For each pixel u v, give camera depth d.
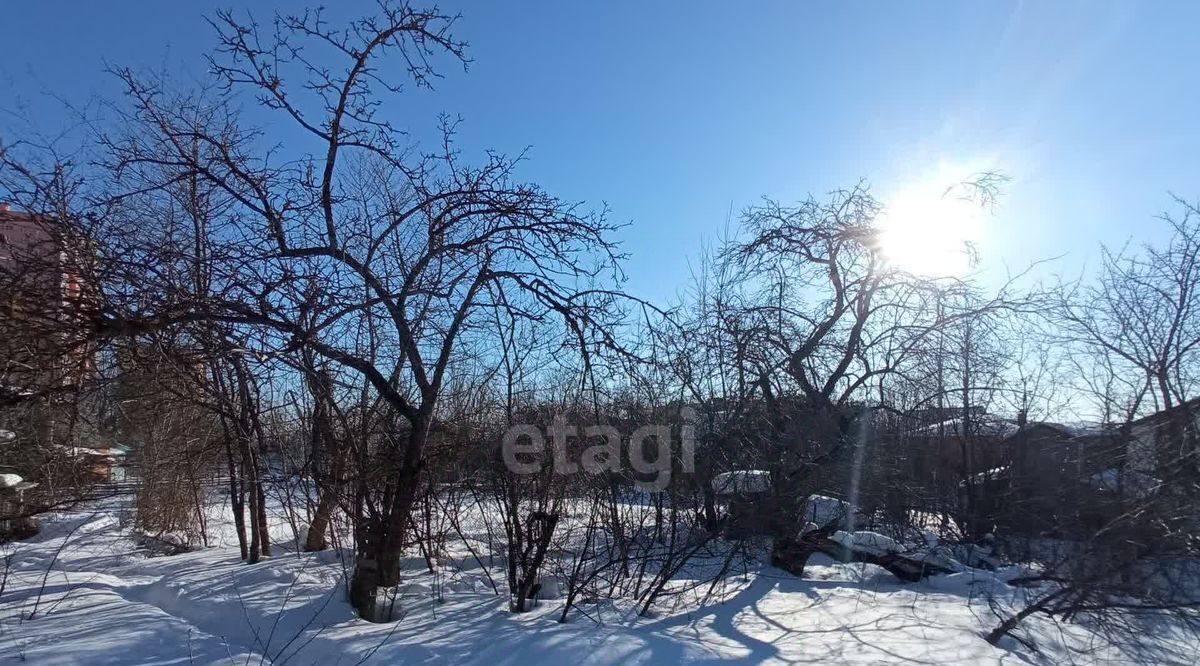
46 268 6.18
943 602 9.01
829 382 10.85
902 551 11.23
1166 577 7.97
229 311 6.96
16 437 8.56
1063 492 10.33
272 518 13.50
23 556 11.45
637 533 8.24
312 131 7.44
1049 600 7.89
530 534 7.76
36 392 6.62
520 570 8.43
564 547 8.25
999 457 13.15
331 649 6.30
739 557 9.94
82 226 6.43
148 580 9.70
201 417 11.77
